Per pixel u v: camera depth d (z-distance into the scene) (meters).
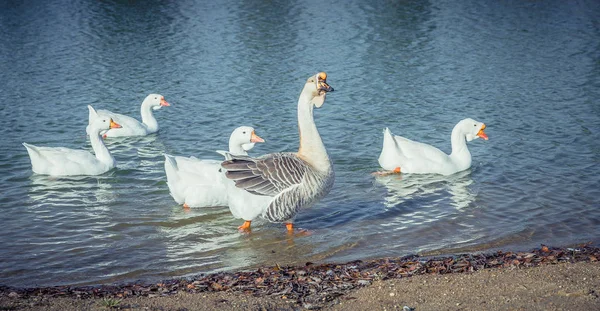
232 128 19.34
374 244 12.09
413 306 8.82
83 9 37.66
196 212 13.80
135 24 34.06
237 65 26.41
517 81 24.03
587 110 20.61
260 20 34.88
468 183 15.41
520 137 18.39
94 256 11.59
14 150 17.55
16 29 32.62
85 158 16.09
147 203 14.30
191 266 11.21
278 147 17.53
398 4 38.75
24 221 13.16
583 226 12.69
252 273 10.65
